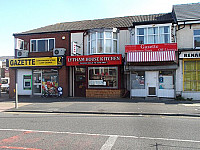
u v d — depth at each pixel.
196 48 14.47
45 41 18.31
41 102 14.10
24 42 18.69
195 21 14.46
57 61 16.61
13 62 17.59
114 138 5.75
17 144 5.32
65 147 5.04
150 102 13.12
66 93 16.95
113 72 15.97
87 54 17.06
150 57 14.14
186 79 14.55
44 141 5.55
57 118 8.98
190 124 7.48
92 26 18.17
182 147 4.96
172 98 14.43
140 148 4.91
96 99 15.12
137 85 15.35
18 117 9.41
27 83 18.05
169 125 7.35
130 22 17.62
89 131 6.58
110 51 16.22
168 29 15.11
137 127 7.07
